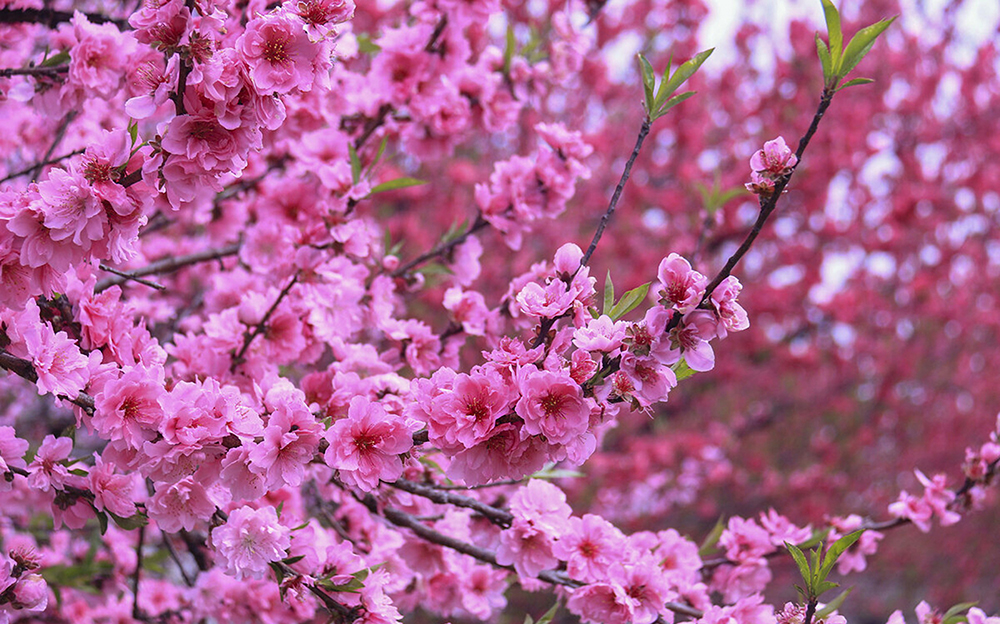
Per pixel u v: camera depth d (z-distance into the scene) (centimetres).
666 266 148
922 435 1025
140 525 204
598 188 870
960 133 955
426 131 346
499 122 357
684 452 809
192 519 195
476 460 155
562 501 237
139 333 206
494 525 279
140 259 366
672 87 188
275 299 276
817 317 914
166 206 285
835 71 151
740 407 982
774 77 877
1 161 391
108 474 204
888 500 993
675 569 269
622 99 891
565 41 384
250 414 171
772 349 905
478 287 771
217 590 277
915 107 918
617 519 815
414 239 755
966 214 966
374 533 289
